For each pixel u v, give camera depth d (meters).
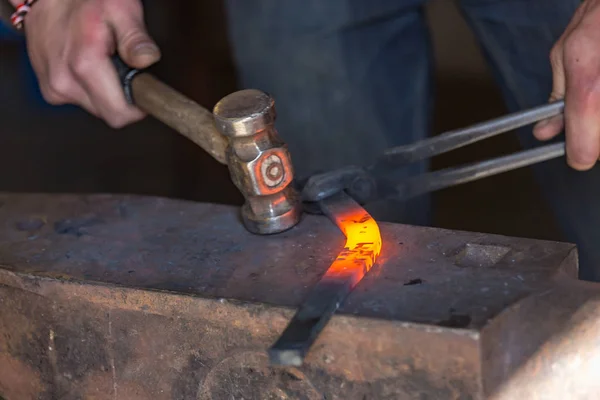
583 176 1.59
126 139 2.88
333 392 1.25
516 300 1.23
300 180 1.42
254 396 1.29
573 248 1.30
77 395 1.37
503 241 1.31
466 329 1.19
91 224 1.43
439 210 2.32
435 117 2.71
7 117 3.07
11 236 1.43
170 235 1.40
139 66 1.50
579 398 1.26
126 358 1.33
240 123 1.31
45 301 1.35
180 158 2.72
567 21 1.58
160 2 3.04
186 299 1.28
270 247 1.35
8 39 3.29
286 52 1.73
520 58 1.65
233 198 2.51
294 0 1.70
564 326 1.24
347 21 1.70
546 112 1.39
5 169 2.77
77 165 2.76
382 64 1.74
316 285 1.25
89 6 1.53
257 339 1.27
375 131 1.76
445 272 1.27
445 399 1.21
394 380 1.23
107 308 1.32
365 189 1.41
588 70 1.37
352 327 1.22
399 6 1.71
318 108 1.75
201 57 2.95
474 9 1.67
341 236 1.35
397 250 1.31
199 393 1.31
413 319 1.21
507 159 1.42
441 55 2.95
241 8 1.74
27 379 1.40
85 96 1.59
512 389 1.23
